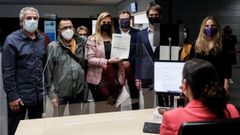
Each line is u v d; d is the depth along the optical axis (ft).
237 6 22.25
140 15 27.37
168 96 7.77
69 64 9.14
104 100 8.87
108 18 9.75
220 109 4.61
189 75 4.72
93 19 15.51
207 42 9.52
